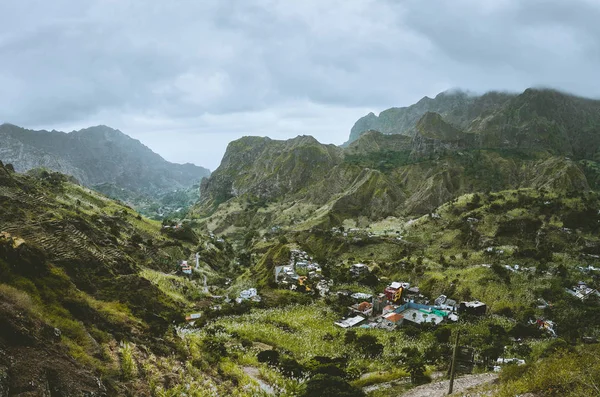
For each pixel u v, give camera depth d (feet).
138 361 138.51
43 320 112.98
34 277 140.05
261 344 272.51
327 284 461.37
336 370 213.05
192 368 159.22
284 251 570.05
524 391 114.73
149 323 197.98
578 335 329.72
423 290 454.40
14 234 231.91
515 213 610.24
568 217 586.86
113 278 247.29
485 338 303.89
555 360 124.98
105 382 109.70
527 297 400.47
